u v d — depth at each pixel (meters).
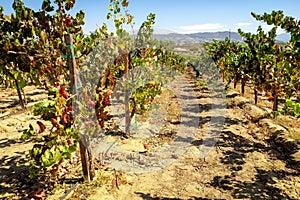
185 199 4.68
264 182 5.25
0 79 8.97
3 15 4.37
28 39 4.32
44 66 4.67
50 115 3.98
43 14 4.54
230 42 17.02
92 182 5.02
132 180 5.24
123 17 5.93
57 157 3.94
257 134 8.00
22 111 9.88
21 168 5.60
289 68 6.93
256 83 10.82
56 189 4.77
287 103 4.39
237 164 6.04
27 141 7.10
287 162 6.11
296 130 7.90
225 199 4.69
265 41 9.76
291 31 6.73
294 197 4.72
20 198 4.53
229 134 7.98
